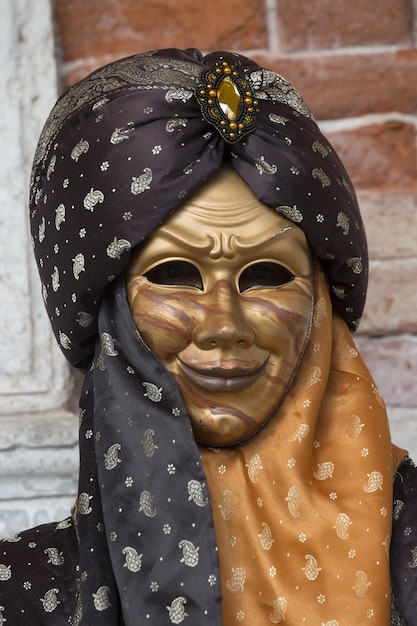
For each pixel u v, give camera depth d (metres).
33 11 4.52
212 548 3.08
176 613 3.04
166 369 3.20
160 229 3.21
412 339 4.59
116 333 3.26
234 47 4.64
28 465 4.39
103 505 3.15
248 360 3.21
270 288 3.27
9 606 3.30
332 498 3.25
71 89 3.48
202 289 3.24
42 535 3.46
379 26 4.67
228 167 3.25
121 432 3.19
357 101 4.64
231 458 3.27
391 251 4.60
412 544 3.29
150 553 3.09
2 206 4.49
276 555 3.18
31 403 4.45
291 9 4.63
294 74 4.64
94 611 3.07
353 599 3.14
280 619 3.13
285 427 3.29
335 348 3.47
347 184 3.42
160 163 3.19
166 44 4.63
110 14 4.62
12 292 4.47
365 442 3.33
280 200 3.21
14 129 4.50
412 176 4.63
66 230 3.29
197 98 3.22
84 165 3.27
